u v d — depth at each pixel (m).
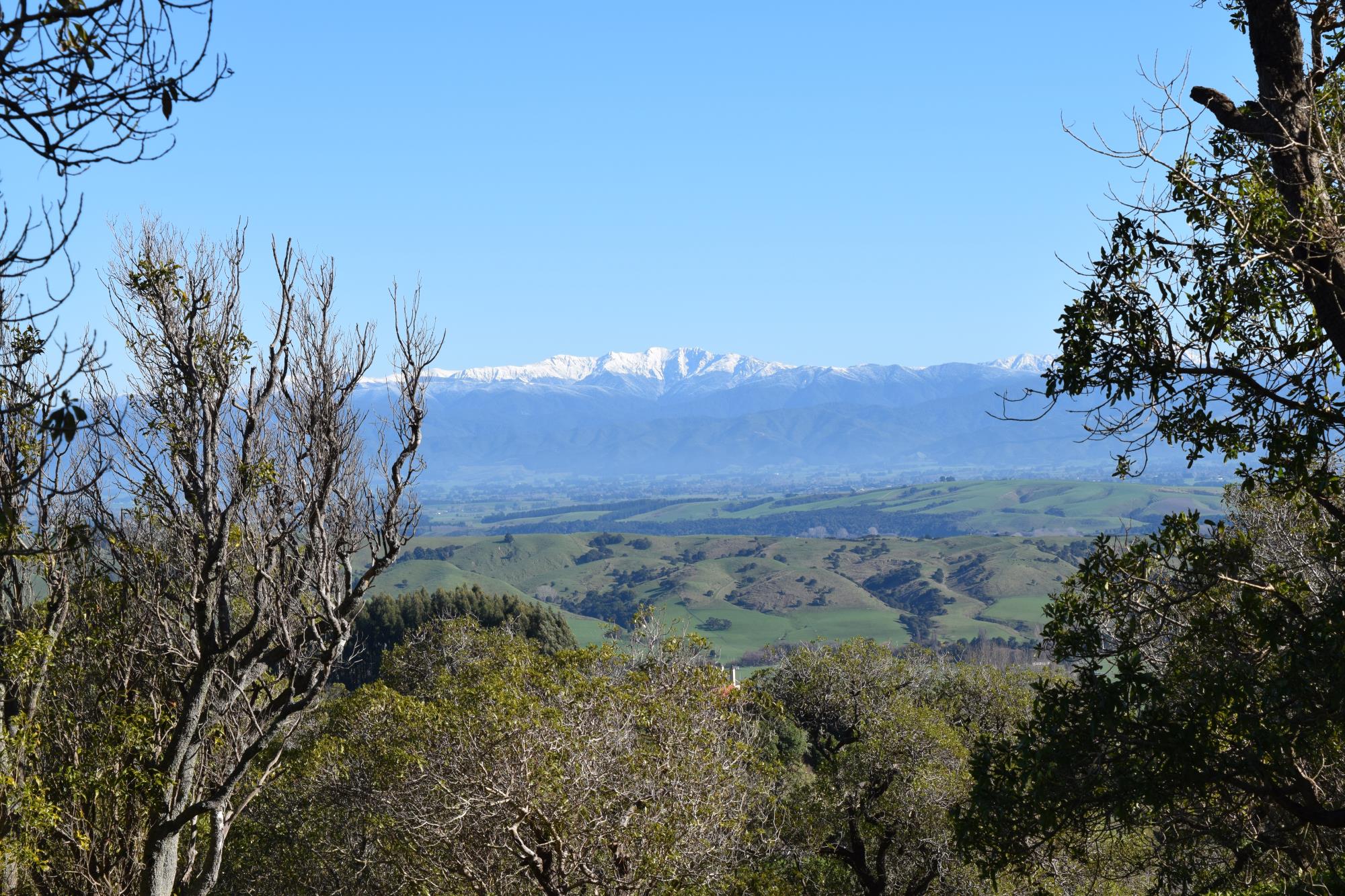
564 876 17.06
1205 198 9.90
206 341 14.27
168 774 14.62
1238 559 10.66
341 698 28.84
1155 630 10.91
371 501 14.94
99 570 15.59
